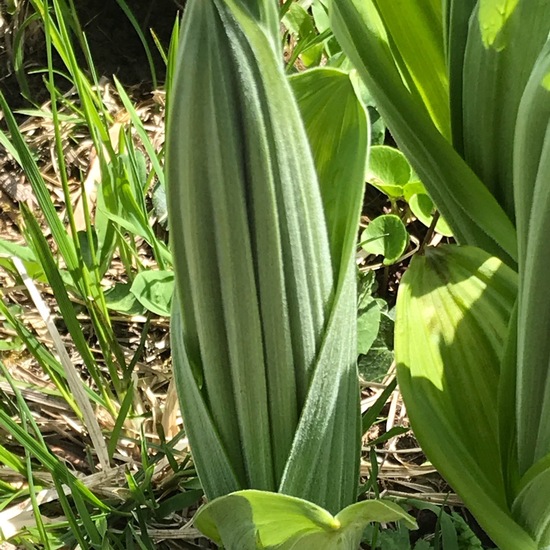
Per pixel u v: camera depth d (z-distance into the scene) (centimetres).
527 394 42
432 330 46
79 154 77
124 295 66
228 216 35
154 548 54
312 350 39
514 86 45
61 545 54
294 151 35
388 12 49
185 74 33
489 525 44
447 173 47
